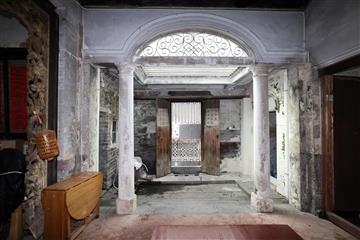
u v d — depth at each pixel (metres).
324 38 3.86
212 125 7.72
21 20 3.02
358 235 3.28
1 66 3.35
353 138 4.07
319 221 3.84
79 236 3.33
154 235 2.62
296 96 4.38
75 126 3.96
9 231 2.93
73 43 3.86
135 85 7.41
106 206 4.61
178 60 4.29
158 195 5.57
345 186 4.00
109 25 4.21
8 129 3.34
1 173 2.71
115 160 6.41
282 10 4.31
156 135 7.38
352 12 3.28
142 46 4.29
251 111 7.46
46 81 3.29
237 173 7.82
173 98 7.84
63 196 2.86
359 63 3.25
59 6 3.52
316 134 4.12
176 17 4.20
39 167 3.23
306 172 4.24
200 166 8.34
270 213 4.18
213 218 3.97
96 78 4.76
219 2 4.15
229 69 6.20
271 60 4.29
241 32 4.25
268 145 4.28
